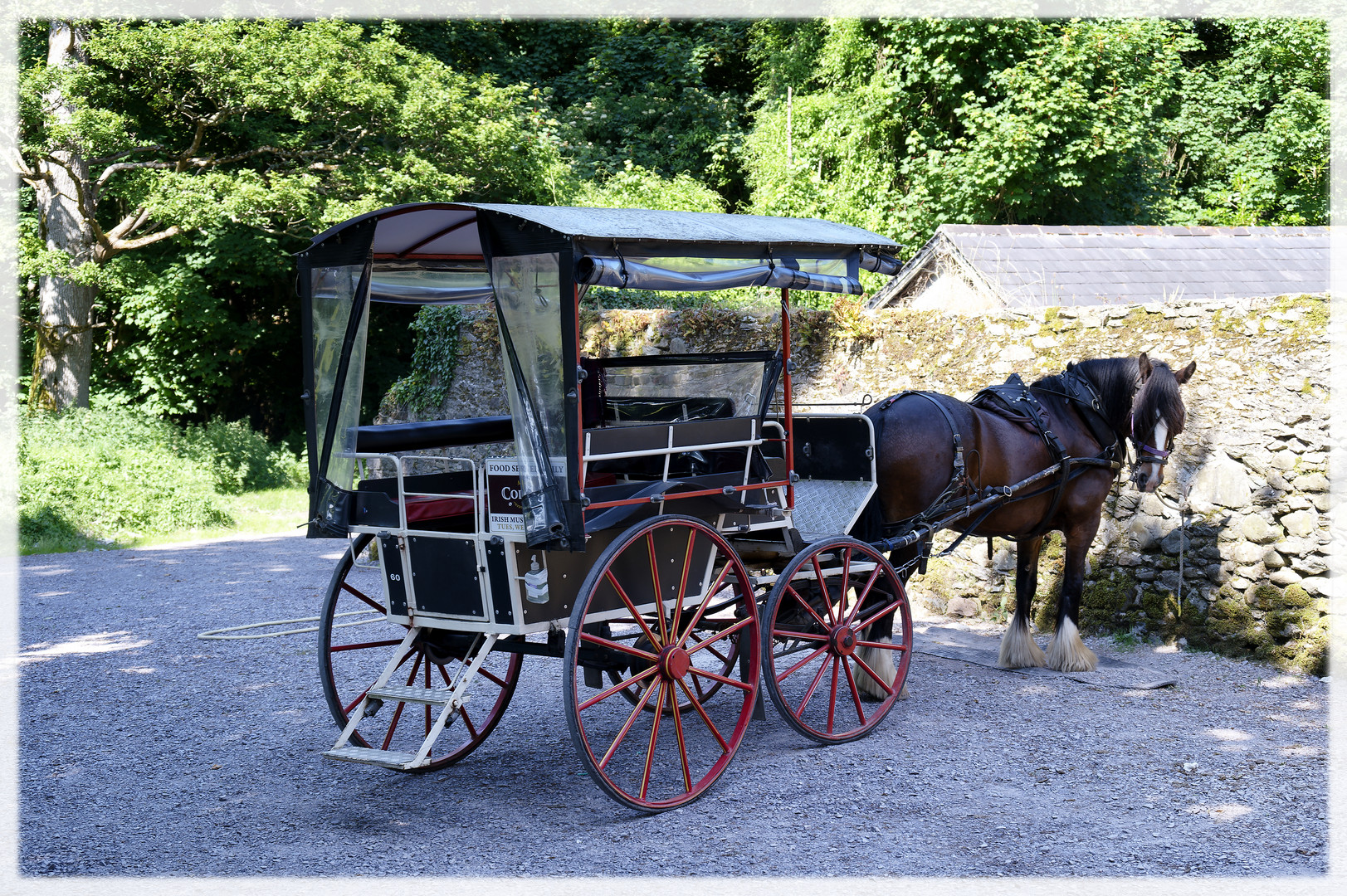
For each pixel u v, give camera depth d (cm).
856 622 555
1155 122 2258
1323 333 671
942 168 2078
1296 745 534
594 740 566
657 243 444
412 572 475
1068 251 1461
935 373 891
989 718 586
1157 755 521
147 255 2023
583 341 1088
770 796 479
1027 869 397
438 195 1845
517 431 433
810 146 2211
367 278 482
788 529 534
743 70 2805
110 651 763
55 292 1859
